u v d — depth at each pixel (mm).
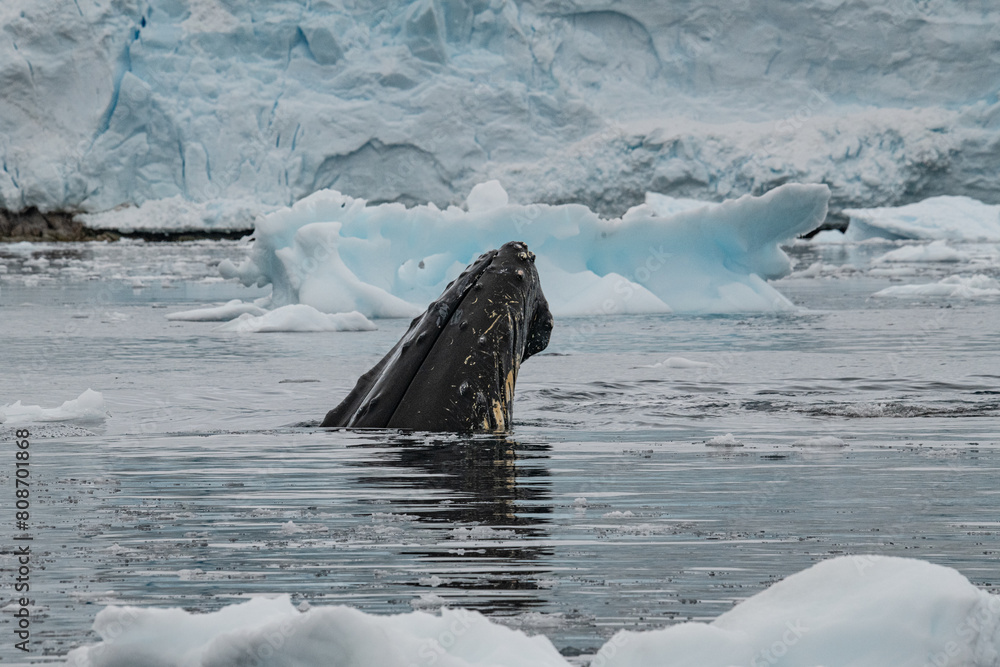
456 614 9000
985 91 173250
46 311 69938
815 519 16031
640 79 177250
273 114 166125
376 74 169375
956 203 163375
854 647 8656
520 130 171375
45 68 159625
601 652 8883
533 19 174625
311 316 58469
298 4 169250
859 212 163625
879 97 176250
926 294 80750
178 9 166000
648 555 13922
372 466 20594
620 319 63875
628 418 27766
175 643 8523
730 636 8844
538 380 36156
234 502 17641
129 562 13773
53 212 163750
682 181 168500
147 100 163125
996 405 29938
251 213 162125
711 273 71000
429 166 170000
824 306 73188
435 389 24250
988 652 8492
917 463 20953
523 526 15664
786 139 168875
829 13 175750
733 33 176875
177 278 105562
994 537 14844
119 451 22922
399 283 71438
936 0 173750
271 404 31219
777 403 30672
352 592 12336
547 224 69500
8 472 20594
